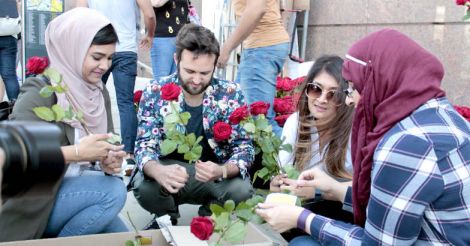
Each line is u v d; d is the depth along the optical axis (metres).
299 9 5.26
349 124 2.26
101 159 1.94
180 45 2.29
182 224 2.82
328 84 2.23
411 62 1.44
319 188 2.08
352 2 5.12
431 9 4.39
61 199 1.95
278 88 3.64
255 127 2.09
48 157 0.73
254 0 2.99
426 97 1.42
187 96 2.45
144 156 2.41
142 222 2.82
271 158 2.12
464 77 4.20
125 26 3.70
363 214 1.64
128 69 3.77
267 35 3.24
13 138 0.72
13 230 1.76
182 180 2.24
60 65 2.05
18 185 0.74
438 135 1.36
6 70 4.57
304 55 5.64
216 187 2.46
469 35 4.12
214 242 1.72
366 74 1.52
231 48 3.12
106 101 2.35
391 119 1.44
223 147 2.54
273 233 2.49
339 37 5.32
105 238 1.77
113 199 2.02
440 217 1.39
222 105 2.47
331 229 1.62
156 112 2.46
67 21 2.04
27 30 5.27
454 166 1.35
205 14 6.64
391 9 4.74
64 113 1.86
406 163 1.35
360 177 1.56
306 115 2.38
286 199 1.85
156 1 4.08
